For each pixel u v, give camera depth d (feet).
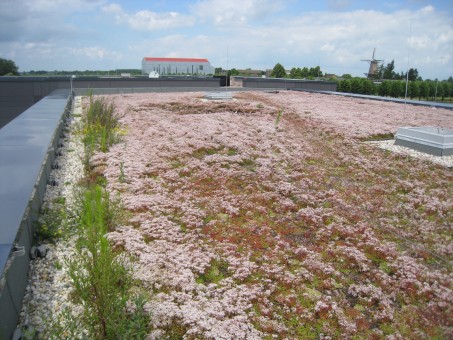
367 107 63.67
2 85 63.72
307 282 15.51
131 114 49.83
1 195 14.56
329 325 12.91
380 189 25.79
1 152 20.33
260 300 14.05
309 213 21.54
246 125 45.37
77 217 18.03
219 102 64.18
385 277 15.58
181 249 17.13
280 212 22.02
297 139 39.70
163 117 48.75
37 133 25.63
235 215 21.25
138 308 11.94
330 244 18.40
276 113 54.75
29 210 15.72
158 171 27.61
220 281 15.15
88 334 11.35
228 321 12.64
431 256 17.33
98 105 38.06
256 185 26.11
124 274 13.96
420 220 21.16
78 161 28.22
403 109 61.52
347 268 16.56
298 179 27.61
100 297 11.36
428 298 14.17
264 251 17.67
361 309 13.93
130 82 83.05
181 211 21.31
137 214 20.45
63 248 16.16
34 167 17.87
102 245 11.73
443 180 28.12
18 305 12.15
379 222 20.76
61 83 72.18
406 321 13.00
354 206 22.94
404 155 34.30
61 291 13.46
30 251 15.21
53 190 22.13
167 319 12.55
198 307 13.35
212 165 29.89
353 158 33.40
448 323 12.69
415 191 25.66
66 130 37.24
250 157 32.50
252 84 98.63
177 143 35.29
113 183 24.11
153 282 14.48
